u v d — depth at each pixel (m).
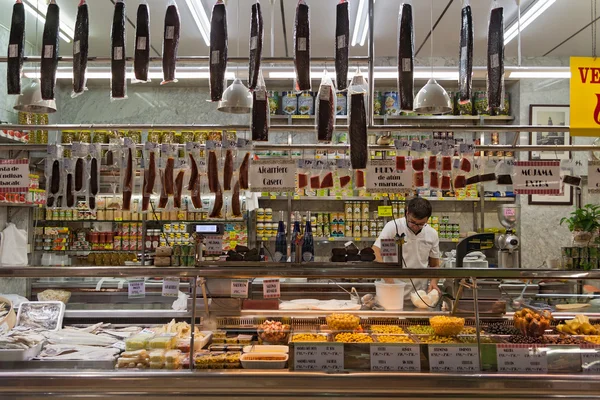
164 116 6.23
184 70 3.39
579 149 2.67
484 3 4.12
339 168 2.76
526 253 5.79
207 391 2.18
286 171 2.55
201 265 2.45
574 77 2.56
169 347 2.40
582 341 2.29
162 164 2.82
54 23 2.42
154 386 2.18
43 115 5.09
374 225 5.69
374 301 2.97
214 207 2.70
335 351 2.24
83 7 2.42
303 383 2.16
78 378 2.17
